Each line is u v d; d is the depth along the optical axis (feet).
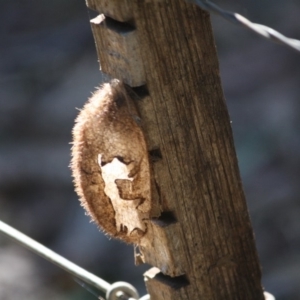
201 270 16.53
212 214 16.39
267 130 63.00
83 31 79.41
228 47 74.79
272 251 52.75
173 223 16.10
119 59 15.42
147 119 15.49
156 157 15.81
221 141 16.15
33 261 54.75
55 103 69.72
